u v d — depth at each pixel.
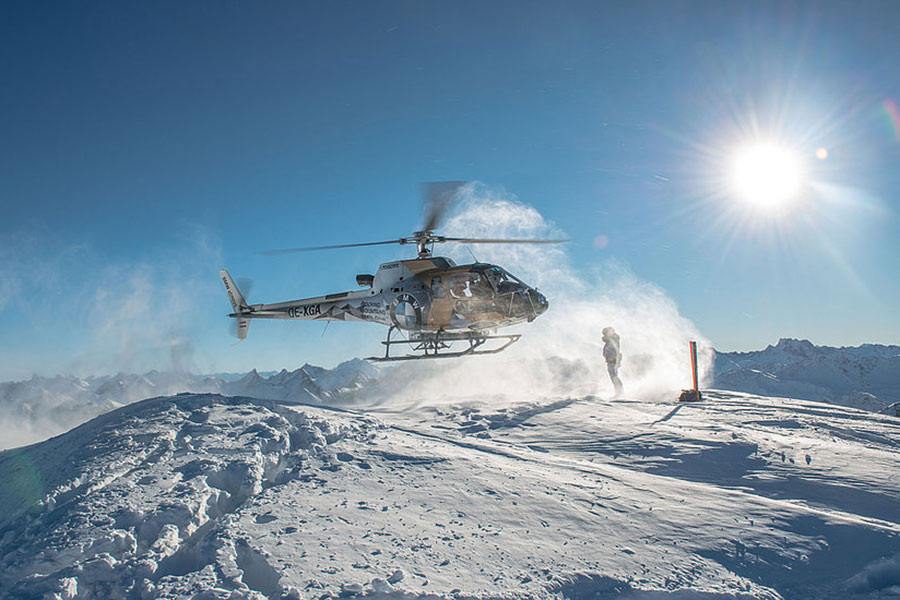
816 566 6.05
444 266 15.55
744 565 5.96
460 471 8.17
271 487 7.54
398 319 15.75
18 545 6.21
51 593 5.04
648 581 5.52
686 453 10.05
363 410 15.02
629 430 11.81
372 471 8.14
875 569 5.98
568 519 6.77
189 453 8.69
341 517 6.59
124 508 6.65
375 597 4.96
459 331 15.80
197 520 6.61
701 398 17.00
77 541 5.98
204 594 4.96
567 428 12.21
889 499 7.98
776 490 8.41
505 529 6.45
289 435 9.78
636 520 6.83
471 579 5.35
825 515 7.09
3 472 9.35
